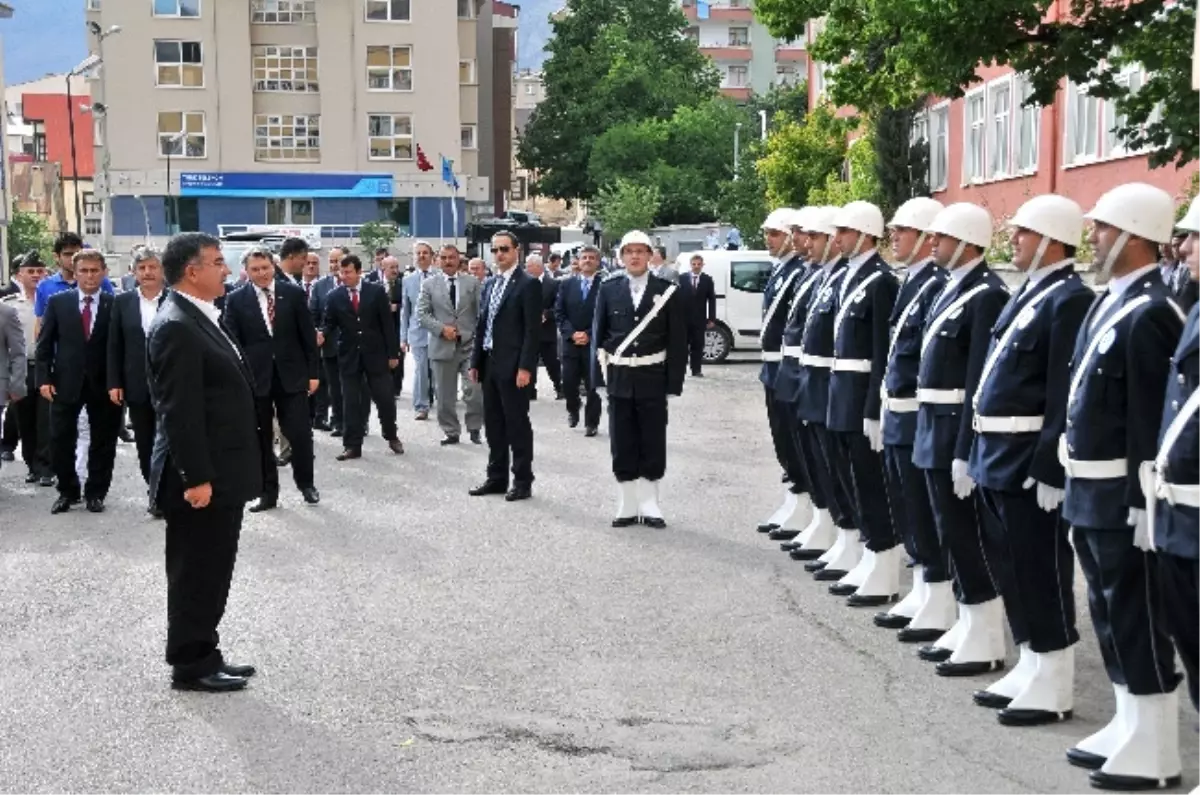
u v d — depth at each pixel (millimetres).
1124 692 5672
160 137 55906
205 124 56125
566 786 5516
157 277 11430
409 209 58000
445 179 56656
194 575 6801
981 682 6949
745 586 9000
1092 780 5531
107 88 55344
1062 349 6035
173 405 6668
